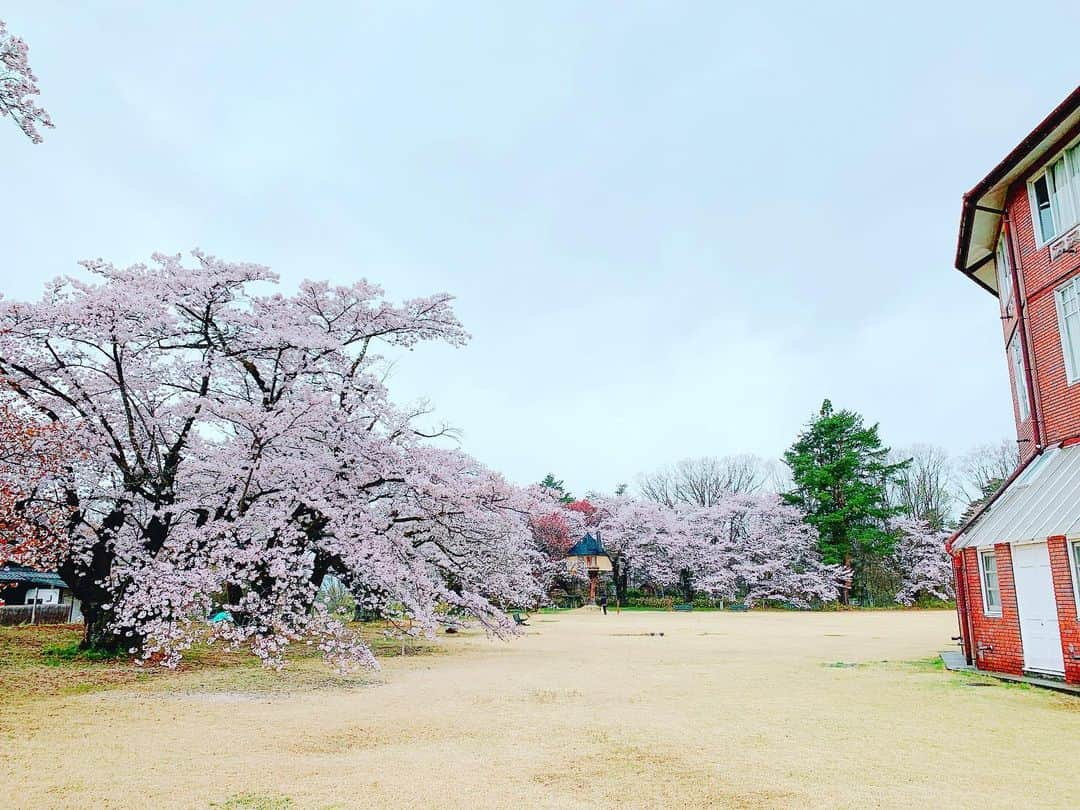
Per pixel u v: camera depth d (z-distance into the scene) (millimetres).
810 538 48688
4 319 13250
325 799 5922
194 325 16109
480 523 19188
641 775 6668
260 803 5797
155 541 15055
